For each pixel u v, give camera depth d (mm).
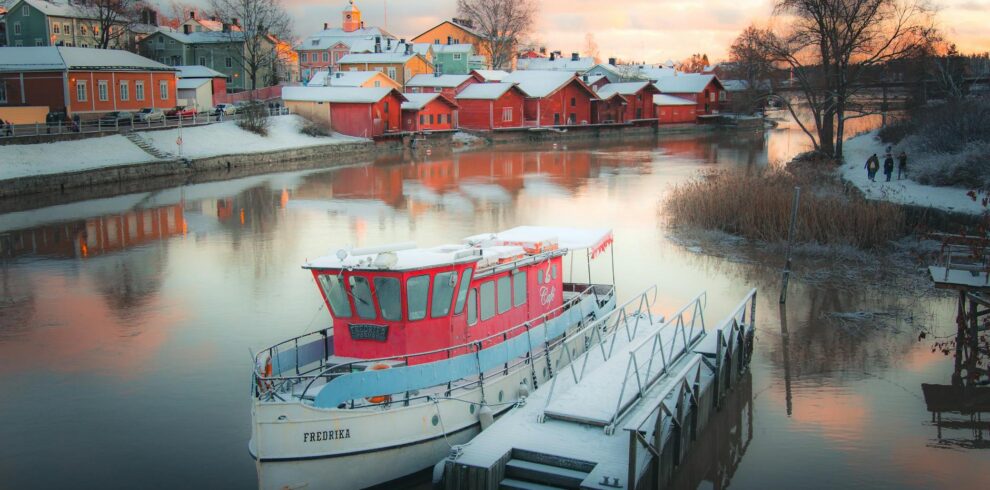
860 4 57188
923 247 32500
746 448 17422
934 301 27344
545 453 14336
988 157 40781
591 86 114250
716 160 72875
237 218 43656
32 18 101562
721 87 127312
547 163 70812
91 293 29062
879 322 25422
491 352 16609
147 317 26234
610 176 60938
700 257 33531
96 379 21094
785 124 130875
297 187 55500
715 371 18656
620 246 35625
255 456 13898
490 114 94125
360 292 15828
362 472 14492
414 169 66250
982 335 23453
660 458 14602
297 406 13805
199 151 64812
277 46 115812
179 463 16641
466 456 14250
